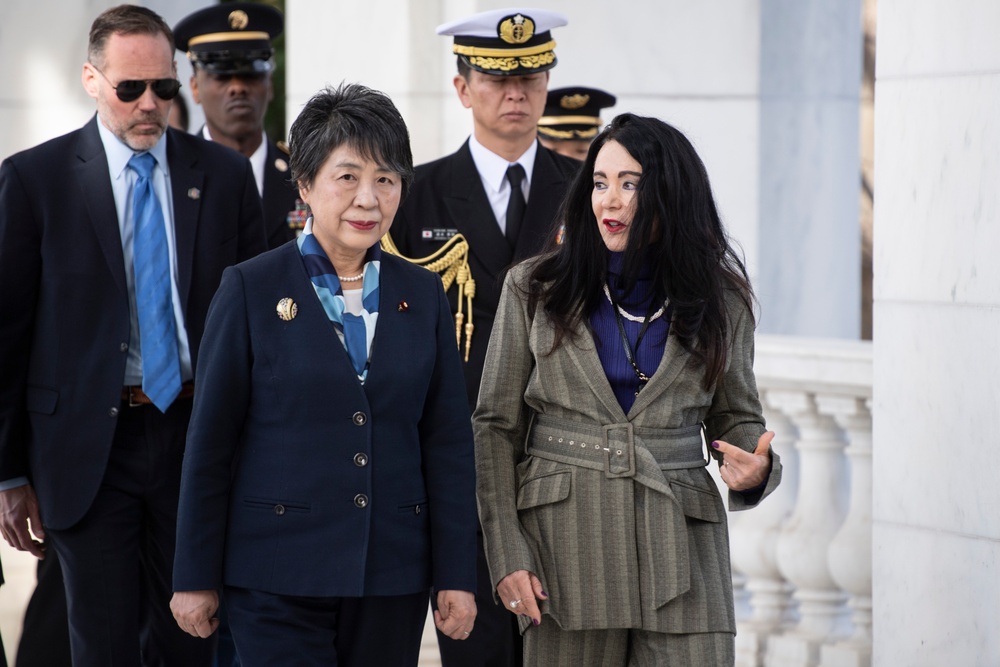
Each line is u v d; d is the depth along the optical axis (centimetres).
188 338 1597
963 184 1491
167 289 1591
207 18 2275
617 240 1288
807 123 2706
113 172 1599
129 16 1583
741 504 1326
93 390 1561
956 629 1503
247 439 1247
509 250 1755
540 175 1781
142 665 1698
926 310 1527
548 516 1304
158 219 1606
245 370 1237
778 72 2683
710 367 1284
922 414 1534
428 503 1282
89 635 1581
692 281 1285
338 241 1237
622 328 1302
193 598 1230
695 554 1289
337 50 2666
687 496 1289
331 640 1248
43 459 1574
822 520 1989
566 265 1315
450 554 1263
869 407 1923
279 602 1223
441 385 1291
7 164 1584
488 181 1780
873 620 1602
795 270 2711
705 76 2641
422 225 1766
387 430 1245
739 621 2067
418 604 1276
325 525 1220
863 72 2817
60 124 2955
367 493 1227
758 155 2659
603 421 1291
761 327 2684
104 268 1575
